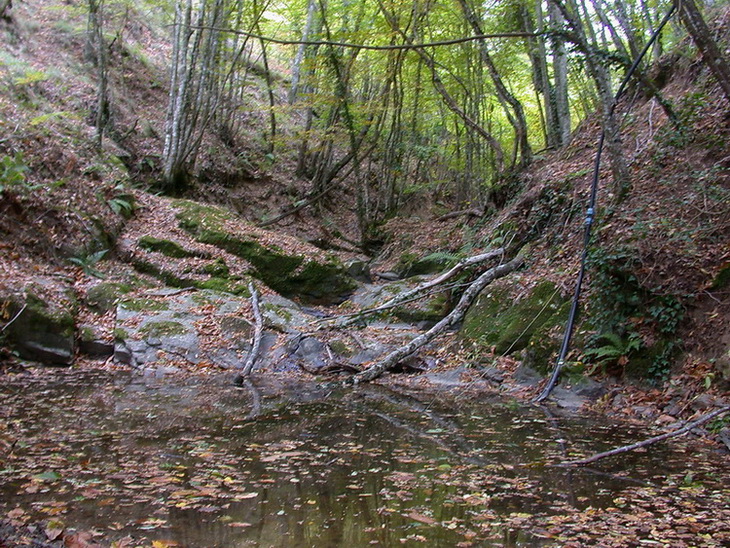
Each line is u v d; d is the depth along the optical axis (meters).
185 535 2.52
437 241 15.16
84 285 9.59
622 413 5.84
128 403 5.57
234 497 3.04
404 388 7.34
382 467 3.72
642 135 10.07
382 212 20.45
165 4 16.84
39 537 2.38
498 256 10.79
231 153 19.05
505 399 6.66
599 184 9.64
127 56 18.91
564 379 6.79
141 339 8.39
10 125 11.15
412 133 19.28
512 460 3.98
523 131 13.69
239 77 20.89
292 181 19.86
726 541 2.61
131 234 12.08
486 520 2.83
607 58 7.52
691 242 6.68
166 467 3.51
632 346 6.49
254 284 11.74
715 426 4.82
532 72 15.31
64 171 11.47
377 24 15.46
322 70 18.47
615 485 3.45
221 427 4.72
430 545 2.50
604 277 7.05
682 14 5.14
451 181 21.30
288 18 20.16
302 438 4.46
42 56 16.06
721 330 5.82
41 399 5.55
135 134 16.45
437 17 15.95
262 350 8.84
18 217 9.60
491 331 8.64
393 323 11.30
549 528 2.74
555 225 10.23
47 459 3.56
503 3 14.04
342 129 17.72
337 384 7.54
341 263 14.12
